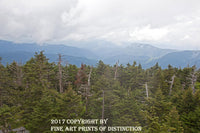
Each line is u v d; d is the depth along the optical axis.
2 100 23.36
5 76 25.75
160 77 34.19
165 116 17.09
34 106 21.23
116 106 22.77
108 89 26.42
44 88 24.59
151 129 15.30
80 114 20.62
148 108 18.55
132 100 22.38
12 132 18.47
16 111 19.16
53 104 19.83
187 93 19.47
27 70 31.53
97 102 24.08
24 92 22.53
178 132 15.25
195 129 16.78
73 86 36.12
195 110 17.56
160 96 19.16
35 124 19.36
